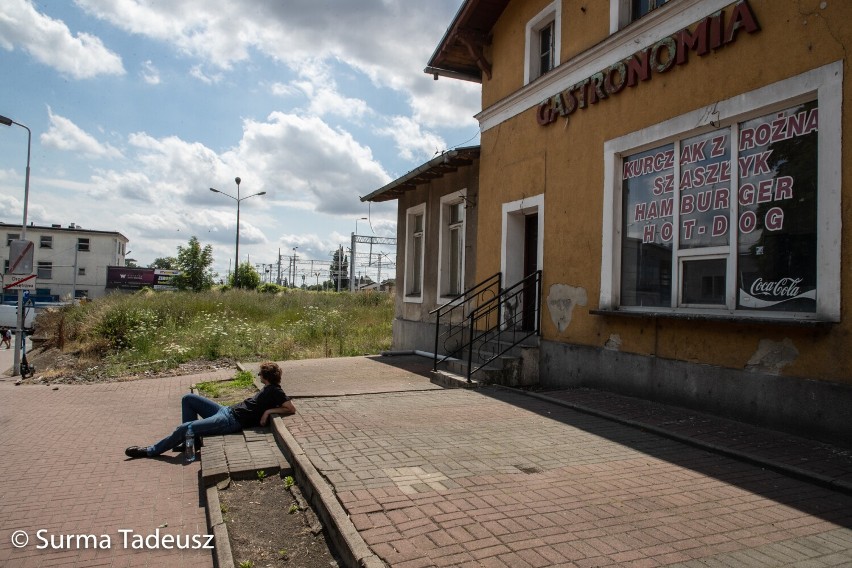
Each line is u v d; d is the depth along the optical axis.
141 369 13.72
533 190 9.81
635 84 7.71
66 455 6.66
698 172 6.85
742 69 6.21
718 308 6.46
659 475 4.51
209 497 4.74
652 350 7.25
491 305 10.91
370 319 22.84
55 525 4.62
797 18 5.66
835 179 5.23
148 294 26.95
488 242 11.14
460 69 13.06
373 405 7.33
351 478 4.41
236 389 10.02
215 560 3.91
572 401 7.28
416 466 4.72
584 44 8.77
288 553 3.71
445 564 3.03
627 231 7.93
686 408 6.70
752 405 5.92
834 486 4.18
